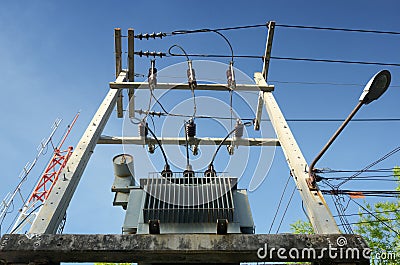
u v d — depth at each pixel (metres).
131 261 3.53
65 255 3.36
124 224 4.36
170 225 4.20
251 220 4.36
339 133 4.36
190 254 3.43
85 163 4.89
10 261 3.40
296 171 4.82
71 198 4.34
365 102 4.18
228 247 3.40
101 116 5.79
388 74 4.09
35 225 3.66
